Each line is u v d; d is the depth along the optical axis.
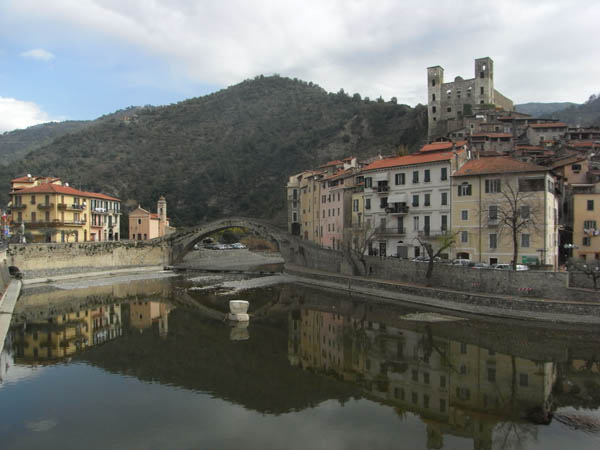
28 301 64.56
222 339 44.06
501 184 62.81
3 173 173.50
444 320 48.69
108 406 27.98
